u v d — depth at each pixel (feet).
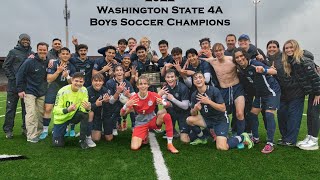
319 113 17.97
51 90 20.97
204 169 14.38
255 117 19.31
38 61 20.30
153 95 18.29
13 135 22.65
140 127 18.74
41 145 19.20
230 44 23.47
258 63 17.75
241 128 19.03
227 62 18.90
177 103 19.47
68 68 21.66
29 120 20.15
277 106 17.84
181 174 13.71
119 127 25.39
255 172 13.96
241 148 18.21
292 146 18.62
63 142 18.99
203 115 18.49
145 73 23.13
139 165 15.03
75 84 18.26
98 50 23.84
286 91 18.62
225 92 19.19
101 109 20.36
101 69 23.36
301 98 18.43
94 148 18.51
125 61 23.09
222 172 13.96
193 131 19.53
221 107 17.56
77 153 17.28
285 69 17.98
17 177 13.42
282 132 19.65
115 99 19.30
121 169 14.46
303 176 13.48
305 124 27.55
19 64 21.40
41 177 13.44
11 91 21.45
